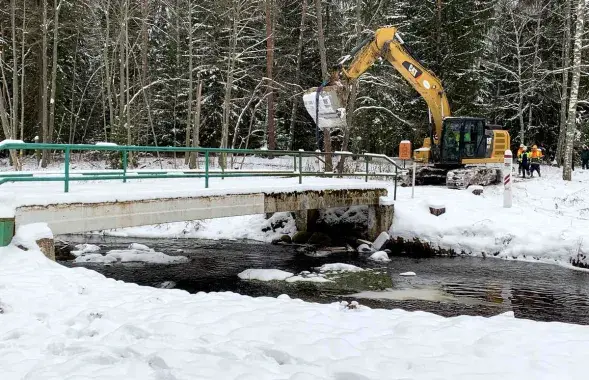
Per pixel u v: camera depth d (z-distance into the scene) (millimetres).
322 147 37625
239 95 35594
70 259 15211
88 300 6719
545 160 38219
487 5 32438
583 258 14297
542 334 5496
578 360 4656
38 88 36562
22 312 6246
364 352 4801
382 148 34156
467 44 31344
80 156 38406
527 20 34781
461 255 16125
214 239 19781
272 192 13961
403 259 15648
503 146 23859
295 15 36594
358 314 6285
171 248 17531
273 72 34438
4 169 29562
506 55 37188
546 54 36562
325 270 13625
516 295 11383
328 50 34750
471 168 22297
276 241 18609
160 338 5145
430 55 32062
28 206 9117
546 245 15109
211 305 6395
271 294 11328
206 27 33688
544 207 19000
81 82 43531
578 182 24719
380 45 20125
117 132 30156
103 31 37312
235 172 14453
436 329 5520
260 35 31969
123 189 11516
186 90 35688
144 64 32094
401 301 10805
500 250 15750
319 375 4332
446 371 4359
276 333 5246
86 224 9891
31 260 8406
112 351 4859
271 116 32406
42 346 5133
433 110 22797
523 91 35094
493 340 5129
